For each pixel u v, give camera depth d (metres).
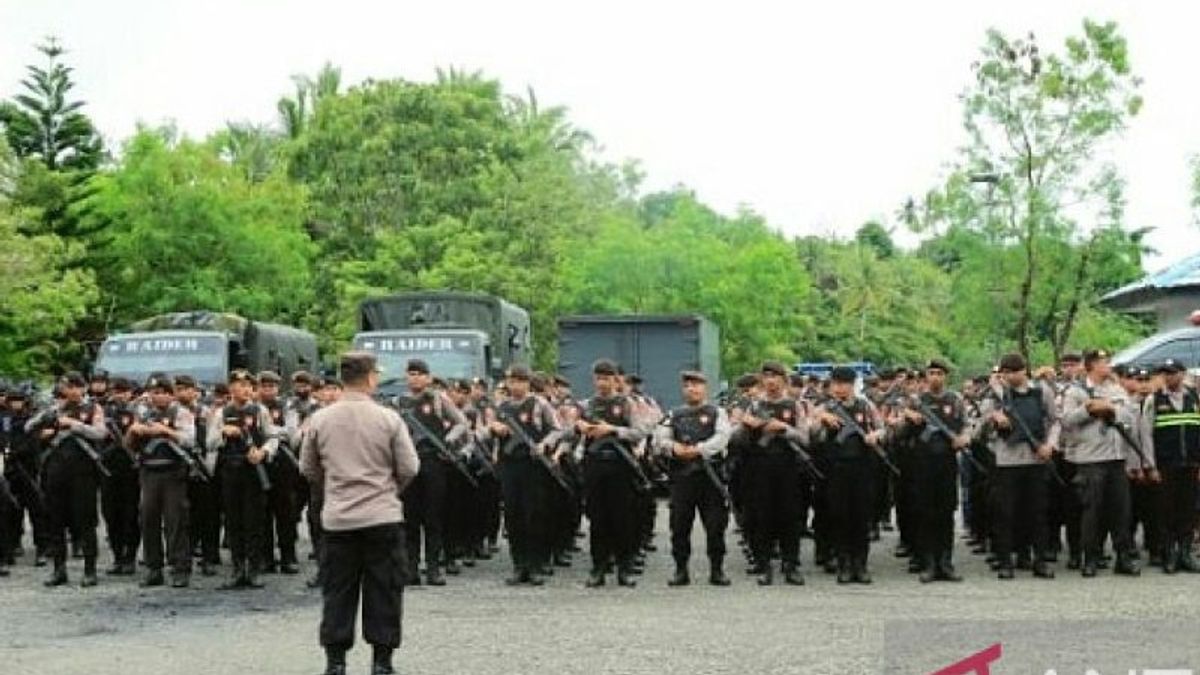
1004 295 38.56
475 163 59.41
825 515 17.69
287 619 13.83
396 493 10.34
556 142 80.31
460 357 27.28
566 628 12.80
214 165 52.97
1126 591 15.05
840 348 70.88
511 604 14.61
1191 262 34.00
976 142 38.16
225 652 11.85
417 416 16.38
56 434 16.52
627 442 16.19
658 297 56.06
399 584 10.27
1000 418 16.28
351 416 10.23
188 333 28.64
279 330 32.34
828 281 75.44
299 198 54.56
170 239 49.91
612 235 57.19
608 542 16.20
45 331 43.19
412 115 60.06
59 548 16.69
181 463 16.39
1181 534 16.81
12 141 50.06
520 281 55.06
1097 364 16.66
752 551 17.16
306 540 22.14
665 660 11.05
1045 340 42.94
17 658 11.65
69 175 47.78
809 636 12.14
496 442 16.84
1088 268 38.06
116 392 18.05
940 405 16.34
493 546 20.17
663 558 19.36
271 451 16.41
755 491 16.05
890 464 16.83
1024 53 37.78
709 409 16.02
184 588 16.33
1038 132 37.72
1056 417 16.33
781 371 16.16
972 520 19.86
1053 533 17.95
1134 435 16.50
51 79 50.69
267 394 17.19
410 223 57.97
